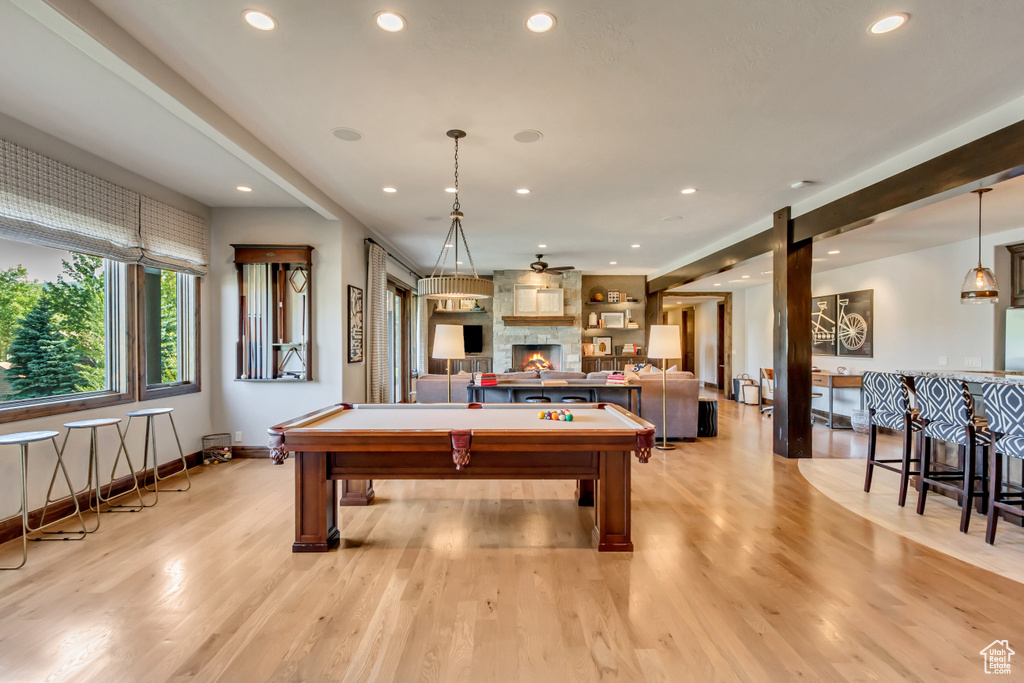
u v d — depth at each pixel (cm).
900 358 672
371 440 270
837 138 324
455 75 248
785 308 499
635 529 318
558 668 182
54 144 324
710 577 252
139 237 398
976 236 560
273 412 503
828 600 230
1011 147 273
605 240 664
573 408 377
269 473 447
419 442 271
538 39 218
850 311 765
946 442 378
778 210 505
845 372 741
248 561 269
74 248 337
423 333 980
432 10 198
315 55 231
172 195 443
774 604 226
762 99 272
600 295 988
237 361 498
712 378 1240
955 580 249
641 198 462
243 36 216
